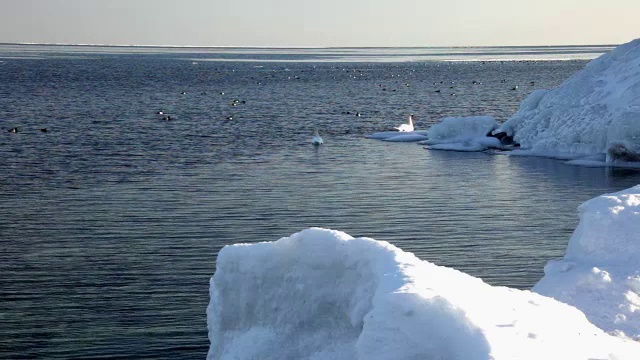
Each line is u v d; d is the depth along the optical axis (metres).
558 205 37.69
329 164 50.50
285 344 12.21
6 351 19.89
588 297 15.54
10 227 32.94
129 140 61.19
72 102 97.88
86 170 47.16
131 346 20.16
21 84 131.75
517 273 26.56
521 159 50.94
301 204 38.03
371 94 119.56
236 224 33.75
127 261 27.86
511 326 10.11
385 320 10.08
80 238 31.14
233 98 109.81
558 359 9.68
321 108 93.94
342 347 11.90
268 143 60.91
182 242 30.58
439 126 60.38
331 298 12.18
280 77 175.75
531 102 58.94
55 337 20.80
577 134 51.44
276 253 12.43
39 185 42.31
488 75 186.75
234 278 12.61
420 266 11.29
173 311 22.69
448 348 9.77
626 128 47.69
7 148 55.41
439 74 194.00
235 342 12.53
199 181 44.03
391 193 40.88
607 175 44.97
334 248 12.15
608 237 17.23
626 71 54.78
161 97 109.31
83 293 24.31
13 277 25.97
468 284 11.09
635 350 10.55
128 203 37.88
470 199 39.19
